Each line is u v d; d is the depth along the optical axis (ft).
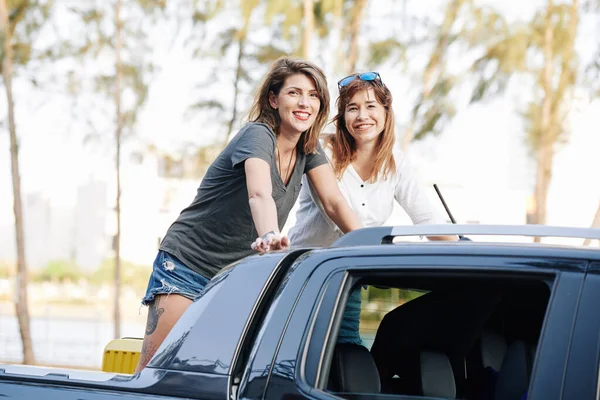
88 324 134.51
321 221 14.42
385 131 14.78
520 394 9.58
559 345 8.19
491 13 83.20
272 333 9.04
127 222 159.63
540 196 91.91
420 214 15.31
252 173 11.77
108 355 14.15
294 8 79.25
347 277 9.05
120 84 91.81
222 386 8.97
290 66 12.71
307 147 13.00
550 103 84.79
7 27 85.40
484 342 10.75
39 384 9.70
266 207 11.54
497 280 8.99
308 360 8.79
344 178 15.01
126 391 9.37
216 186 12.26
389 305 10.28
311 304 9.02
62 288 169.58
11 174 86.99
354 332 9.62
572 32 83.92
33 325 128.57
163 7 89.04
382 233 9.59
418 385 10.36
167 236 12.46
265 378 8.84
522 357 9.67
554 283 8.42
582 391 7.95
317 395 8.57
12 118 86.43
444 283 9.67
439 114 83.87
